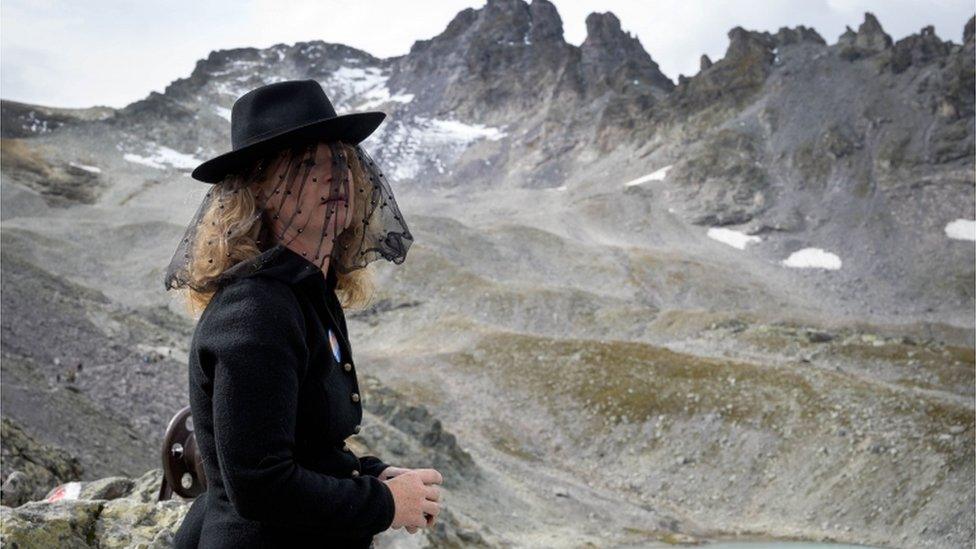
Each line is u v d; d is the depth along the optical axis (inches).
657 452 3526.1
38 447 665.6
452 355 5012.3
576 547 2333.9
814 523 2893.7
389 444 2484.0
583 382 4210.1
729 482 3225.9
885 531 2775.6
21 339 2367.1
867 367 4411.9
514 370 4586.6
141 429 1883.6
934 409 3248.0
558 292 7632.9
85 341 2598.4
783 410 3496.6
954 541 2655.0
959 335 7849.4
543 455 3705.7
